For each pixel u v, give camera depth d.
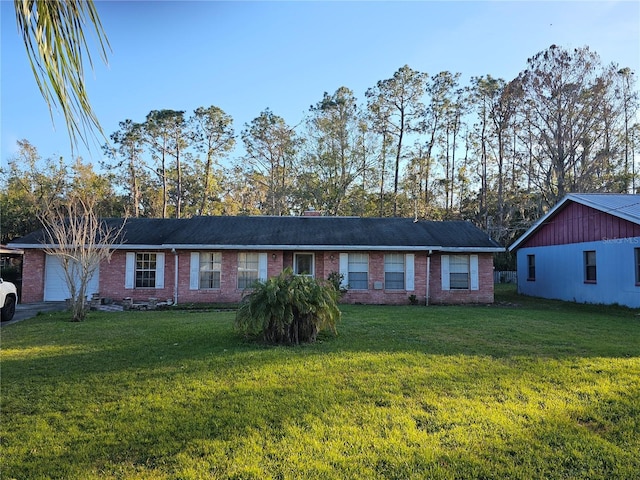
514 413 4.17
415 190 38.81
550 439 3.60
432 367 5.87
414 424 3.92
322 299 7.75
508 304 16.80
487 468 3.14
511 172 36.12
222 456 3.35
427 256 17.00
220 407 4.40
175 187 43.72
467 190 40.28
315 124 37.69
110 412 4.29
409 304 16.80
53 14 1.88
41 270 16.78
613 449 3.43
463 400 4.53
